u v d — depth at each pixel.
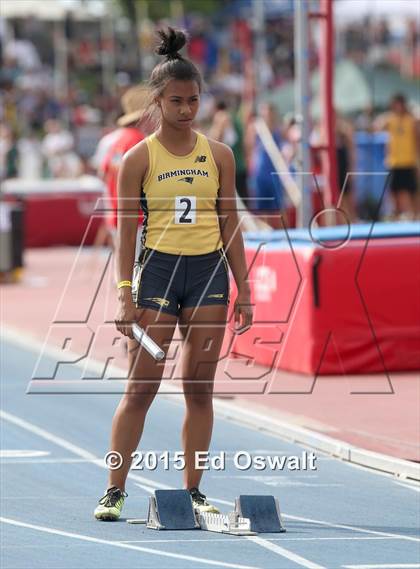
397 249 26.31
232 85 80.19
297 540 15.23
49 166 70.75
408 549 14.82
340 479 18.84
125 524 16.05
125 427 16.14
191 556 14.42
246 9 91.62
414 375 26.17
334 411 22.92
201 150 15.81
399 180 50.47
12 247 44.38
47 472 19.17
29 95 84.38
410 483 18.64
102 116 83.69
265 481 18.70
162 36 15.74
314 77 58.22
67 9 88.62
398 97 50.53
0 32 90.56
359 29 77.31
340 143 48.25
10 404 24.53
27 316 35.78
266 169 41.84
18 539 15.25
